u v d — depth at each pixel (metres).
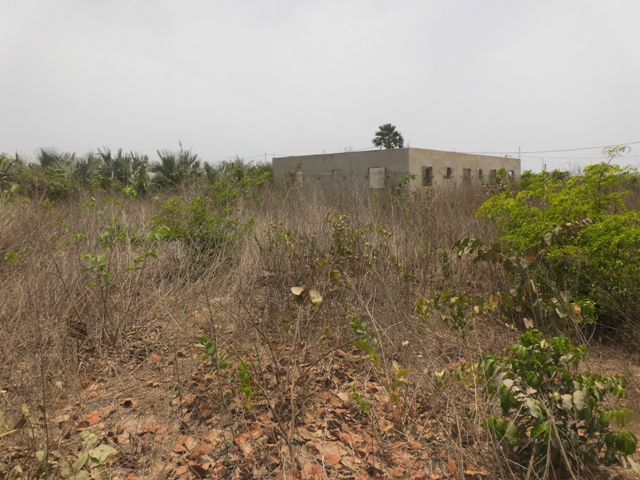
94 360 3.61
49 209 6.73
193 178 9.66
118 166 13.11
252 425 2.84
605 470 2.46
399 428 2.84
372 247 5.12
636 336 3.90
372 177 15.77
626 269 4.00
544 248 3.86
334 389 3.28
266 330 3.99
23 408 2.58
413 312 4.16
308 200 7.43
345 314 4.06
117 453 2.58
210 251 5.56
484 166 18.47
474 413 2.67
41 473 2.18
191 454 2.60
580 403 2.24
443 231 6.27
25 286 4.01
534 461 2.40
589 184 4.47
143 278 4.51
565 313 3.50
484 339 3.86
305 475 2.46
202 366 3.46
